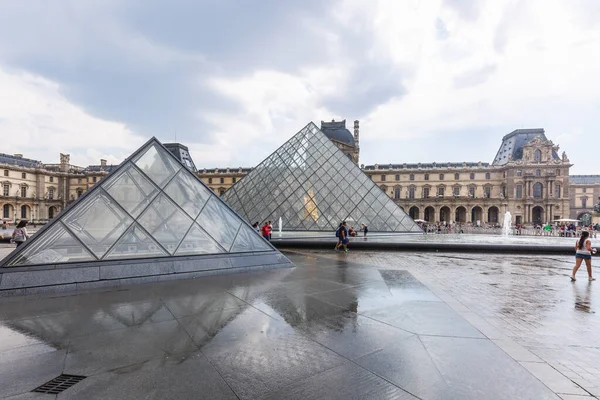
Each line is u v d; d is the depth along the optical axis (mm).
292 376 4094
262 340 5188
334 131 119312
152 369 4184
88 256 9320
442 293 8656
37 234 9000
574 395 3803
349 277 10641
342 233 20578
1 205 104562
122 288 8742
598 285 10633
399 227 33281
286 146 43188
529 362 4641
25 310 6582
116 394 3600
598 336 6008
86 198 10383
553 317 7125
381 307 7125
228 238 12664
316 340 5230
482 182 112000
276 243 22859
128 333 5379
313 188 36656
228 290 8586
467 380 4082
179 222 11820
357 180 36781
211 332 5480
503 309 7727
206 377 4012
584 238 11414
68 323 5832
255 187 38875
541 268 14320
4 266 8117
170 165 13164
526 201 102188
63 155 127625
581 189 126375
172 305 7070
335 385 3900
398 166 124875
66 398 3496
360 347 5000
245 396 3625
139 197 11484
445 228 64812
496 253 20344
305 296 8008
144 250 10336
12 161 115438
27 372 4023
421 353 4832
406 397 3676
